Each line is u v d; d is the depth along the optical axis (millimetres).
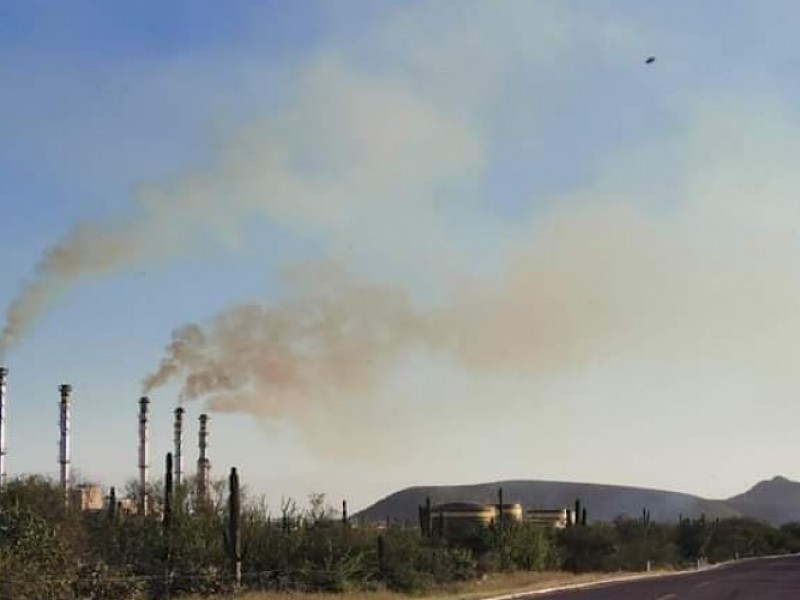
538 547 70500
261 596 40031
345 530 51750
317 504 52656
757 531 143625
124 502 60156
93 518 45656
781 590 46125
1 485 40188
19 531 32094
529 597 42281
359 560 48875
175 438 77938
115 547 41375
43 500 40375
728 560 117562
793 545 150750
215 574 42219
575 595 43344
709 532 122188
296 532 50031
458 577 55469
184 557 42000
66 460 68688
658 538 106000
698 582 55625
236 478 43094
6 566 29391
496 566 65688
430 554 54812
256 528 47938
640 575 67875
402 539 54031
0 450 64125
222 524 46531
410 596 43062
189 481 49562
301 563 47812
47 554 32094
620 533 102812
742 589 47312
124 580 36469
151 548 42062
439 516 81625
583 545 81500
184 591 40719
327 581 46156
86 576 35281
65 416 69000
